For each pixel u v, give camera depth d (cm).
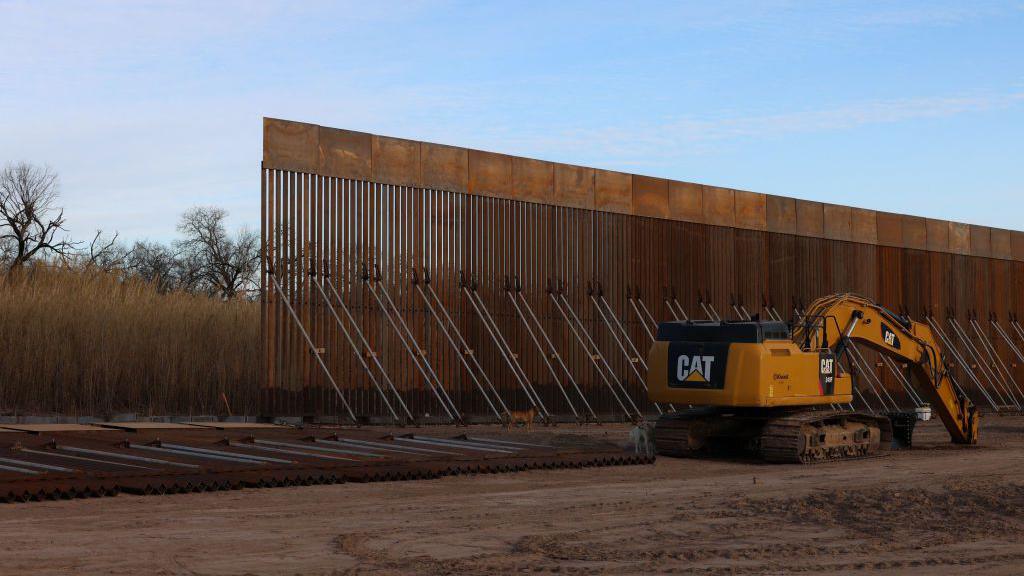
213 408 2278
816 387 1902
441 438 1884
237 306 2395
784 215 3241
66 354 2181
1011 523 1122
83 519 1041
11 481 1168
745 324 1819
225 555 875
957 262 3825
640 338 2864
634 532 1034
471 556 895
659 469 1688
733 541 995
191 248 6619
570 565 866
